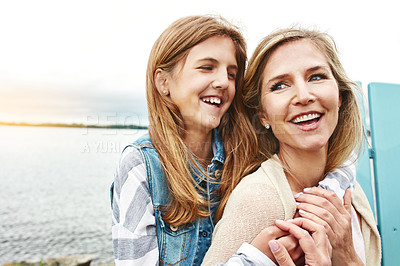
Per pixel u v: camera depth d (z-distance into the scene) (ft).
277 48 3.34
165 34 3.69
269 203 3.08
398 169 5.17
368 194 4.96
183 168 3.63
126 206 3.37
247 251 2.81
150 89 3.82
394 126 5.24
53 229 16.61
